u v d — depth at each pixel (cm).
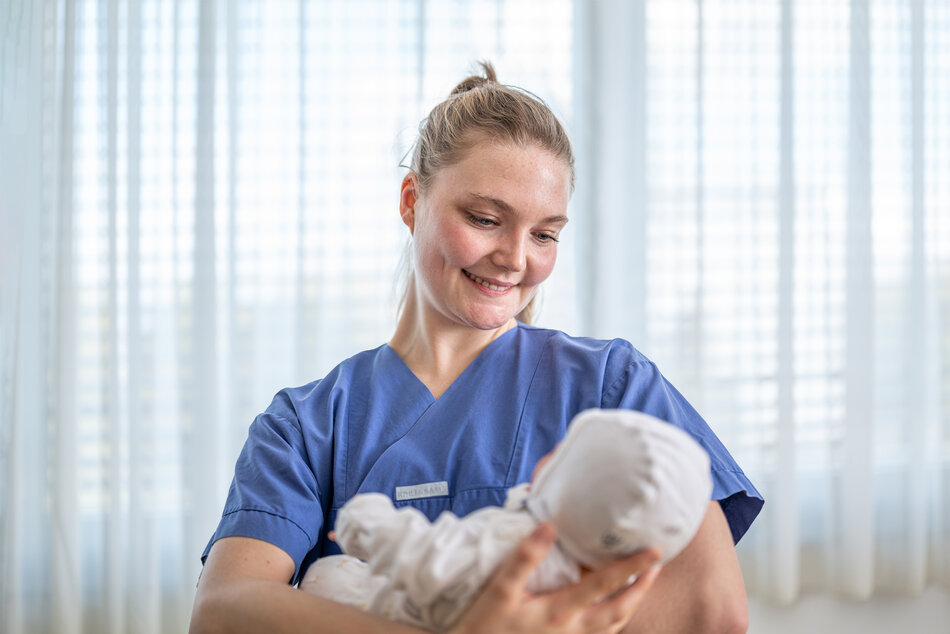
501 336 107
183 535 202
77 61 203
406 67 209
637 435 65
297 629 78
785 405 212
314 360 206
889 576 219
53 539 197
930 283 222
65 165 198
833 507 216
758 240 216
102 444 201
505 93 99
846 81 217
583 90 214
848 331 216
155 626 201
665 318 215
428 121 103
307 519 96
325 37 208
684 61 215
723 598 83
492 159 93
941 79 221
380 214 208
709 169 216
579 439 68
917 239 217
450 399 103
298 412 105
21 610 196
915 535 216
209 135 203
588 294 213
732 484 94
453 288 97
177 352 204
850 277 216
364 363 111
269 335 208
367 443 102
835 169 218
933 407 221
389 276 209
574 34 215
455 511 96
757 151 216
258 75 207
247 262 207
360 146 209
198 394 202
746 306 215
